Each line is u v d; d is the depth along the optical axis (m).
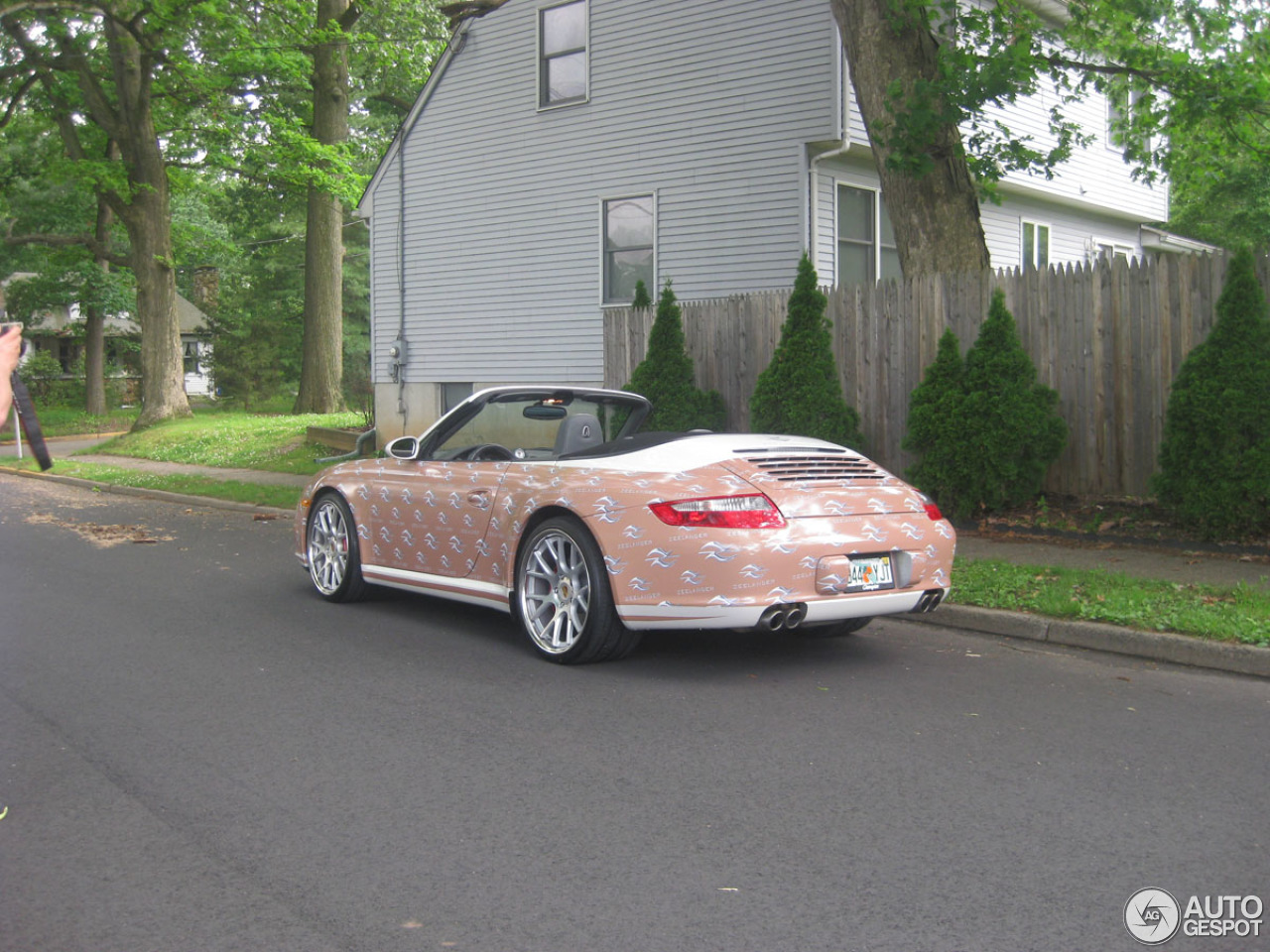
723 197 16.28
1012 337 10.16
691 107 16.53
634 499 5.81
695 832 3.80
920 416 10.52
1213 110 11.61
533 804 4.08
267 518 14.26
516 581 6.55
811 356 11.55
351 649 6.74
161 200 28.44
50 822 3.95
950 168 11.03
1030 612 7.01
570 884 3.40
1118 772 4.39
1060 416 10.39
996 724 5.05
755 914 3.18
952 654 6.52
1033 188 19.08
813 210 15.56
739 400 12.88
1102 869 3.48
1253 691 5.62
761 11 15.71
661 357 13.14
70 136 28.42
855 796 4.13
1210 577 7.71
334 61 29.69
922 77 10.88
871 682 5.82
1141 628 6.46
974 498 10.22
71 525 13.70
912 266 11.23
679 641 6.88
